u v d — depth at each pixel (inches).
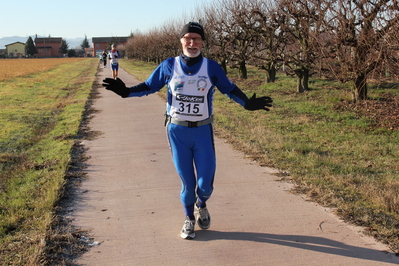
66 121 385.7
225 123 350.9
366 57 367.6
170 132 138.1
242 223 155.2
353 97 437.7
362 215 158.4
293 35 505.7
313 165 223.9
